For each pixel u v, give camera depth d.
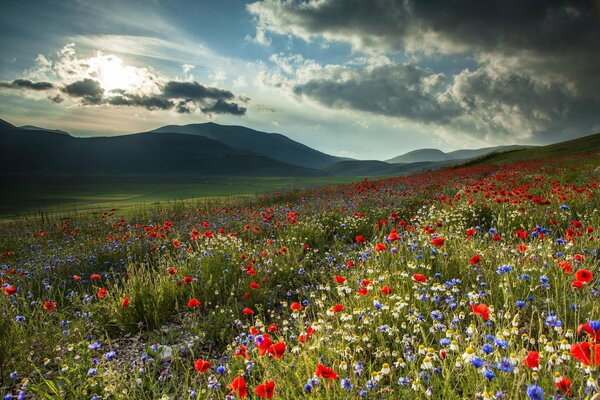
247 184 165.62
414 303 4.55
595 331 2.34
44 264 8.60
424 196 16.19
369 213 12.41
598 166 20.98
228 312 5.66
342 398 2.95
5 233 16.64
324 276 6.70
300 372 3.48
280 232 10.46
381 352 3.61
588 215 8.41
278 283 7.00
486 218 9.87
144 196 99.88
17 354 4.47
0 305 5.39
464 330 4.03
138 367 4.03
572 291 4.36
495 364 2.84
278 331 4.81
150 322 5.54
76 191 158.12
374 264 6.12
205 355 4.68
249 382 3.75
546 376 2.83
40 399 3.73
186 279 6.00
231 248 8.09
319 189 26.28
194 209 19.77
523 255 5.51
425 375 2.97
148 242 10.05
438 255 5.93
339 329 4.00
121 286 7.29
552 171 22.58
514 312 4.15
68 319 5.66
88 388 3.68
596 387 2.31
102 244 10.35
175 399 3.65
